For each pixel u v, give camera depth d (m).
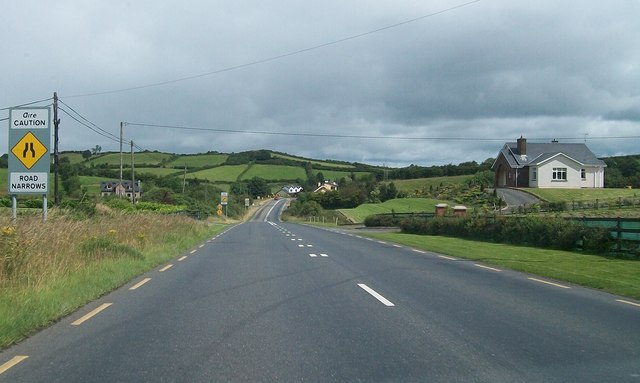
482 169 120.38
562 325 9.57
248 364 7.28
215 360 7.47
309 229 53.78
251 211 131.00
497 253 22.62
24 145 18.86
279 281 14.92
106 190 95.38
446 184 104.50
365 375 6.82
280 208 139.88
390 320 9.94
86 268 14.88
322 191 131.00
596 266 17.70
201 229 42.16
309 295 12.61
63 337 8.73
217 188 123.44
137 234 24.22
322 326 9.45
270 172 172.25
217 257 22.08
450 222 36.22
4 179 66.00
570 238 23.41
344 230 50.72
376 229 51.91
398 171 135.25
